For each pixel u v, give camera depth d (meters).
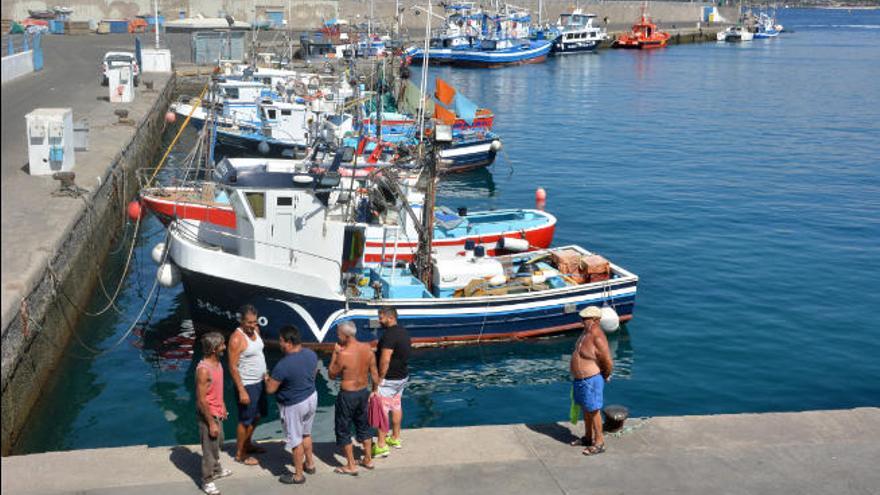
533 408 15.82
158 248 19.25
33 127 22.72
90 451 9.20
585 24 112.56
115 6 83.31
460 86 71.88
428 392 16.41
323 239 17.11
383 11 102.44
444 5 97.38
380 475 8.88
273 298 16.98
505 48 91.06
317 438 14.66
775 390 16.61
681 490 8.64
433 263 19.17
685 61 99.81
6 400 12.77
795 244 27.36
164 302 20.72
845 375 17.36
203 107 37.47
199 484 8.59
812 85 76.94
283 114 34.22
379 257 21.36
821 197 34.25
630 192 34.66
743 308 21.23
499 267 19.33
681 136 49.22
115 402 15.45
